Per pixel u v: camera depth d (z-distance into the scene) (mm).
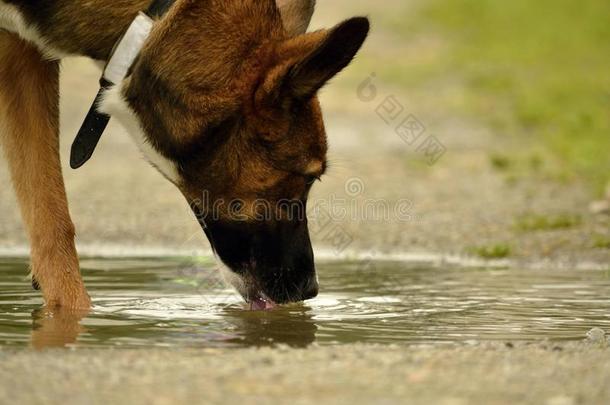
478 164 23172
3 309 11094
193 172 10602
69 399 7438
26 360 8477
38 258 11305
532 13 51844
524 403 7504
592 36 45906
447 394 7680
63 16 10531
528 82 35844
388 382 7953
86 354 8742
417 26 49969
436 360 8633
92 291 12195
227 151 10453
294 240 11117
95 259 14484
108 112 10531
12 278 12922
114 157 23844
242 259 11102
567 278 13453
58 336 9695
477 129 28312
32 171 11320
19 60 11172
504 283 13086
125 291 12219
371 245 15898
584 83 34438
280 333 10055
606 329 10461
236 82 10180
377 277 13523
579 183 20688
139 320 10555
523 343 9555
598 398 7684
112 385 7773
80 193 19484
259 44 10195
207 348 9148
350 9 53344
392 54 42531
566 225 16641
